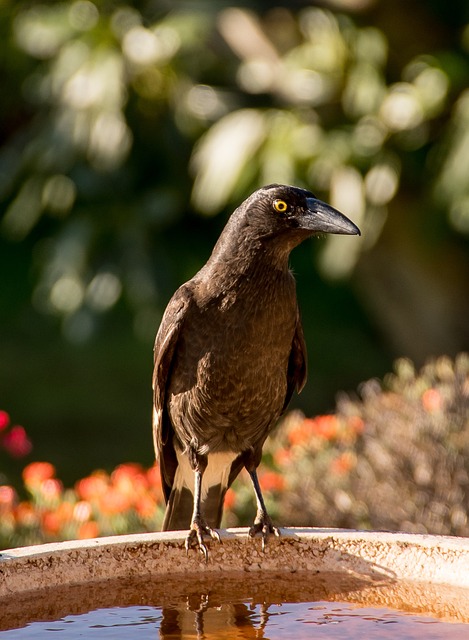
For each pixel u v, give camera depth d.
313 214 5.79
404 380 8.40
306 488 7.95
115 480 8.42
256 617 4.53
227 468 6.29
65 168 13.48
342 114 13.17
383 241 14.44
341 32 13.16
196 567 5.11
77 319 13.63
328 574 5.11
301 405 18.92
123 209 13.82
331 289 25.38
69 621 4.47
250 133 12.75
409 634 4.27
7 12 13.63
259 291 5.88
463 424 7.63
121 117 12.77
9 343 22.94
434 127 13.00
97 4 13.01
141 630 4.36
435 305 15.09
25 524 7.73
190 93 13.27
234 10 13.23
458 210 12.52
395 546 5.03
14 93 15.64
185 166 14.03
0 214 25.23
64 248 13.67
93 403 18.73
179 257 14.92
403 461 7.67
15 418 17.72
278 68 13.56
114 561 4.97
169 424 6.30
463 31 13.09
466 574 4.84
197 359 5.96
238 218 5.93
